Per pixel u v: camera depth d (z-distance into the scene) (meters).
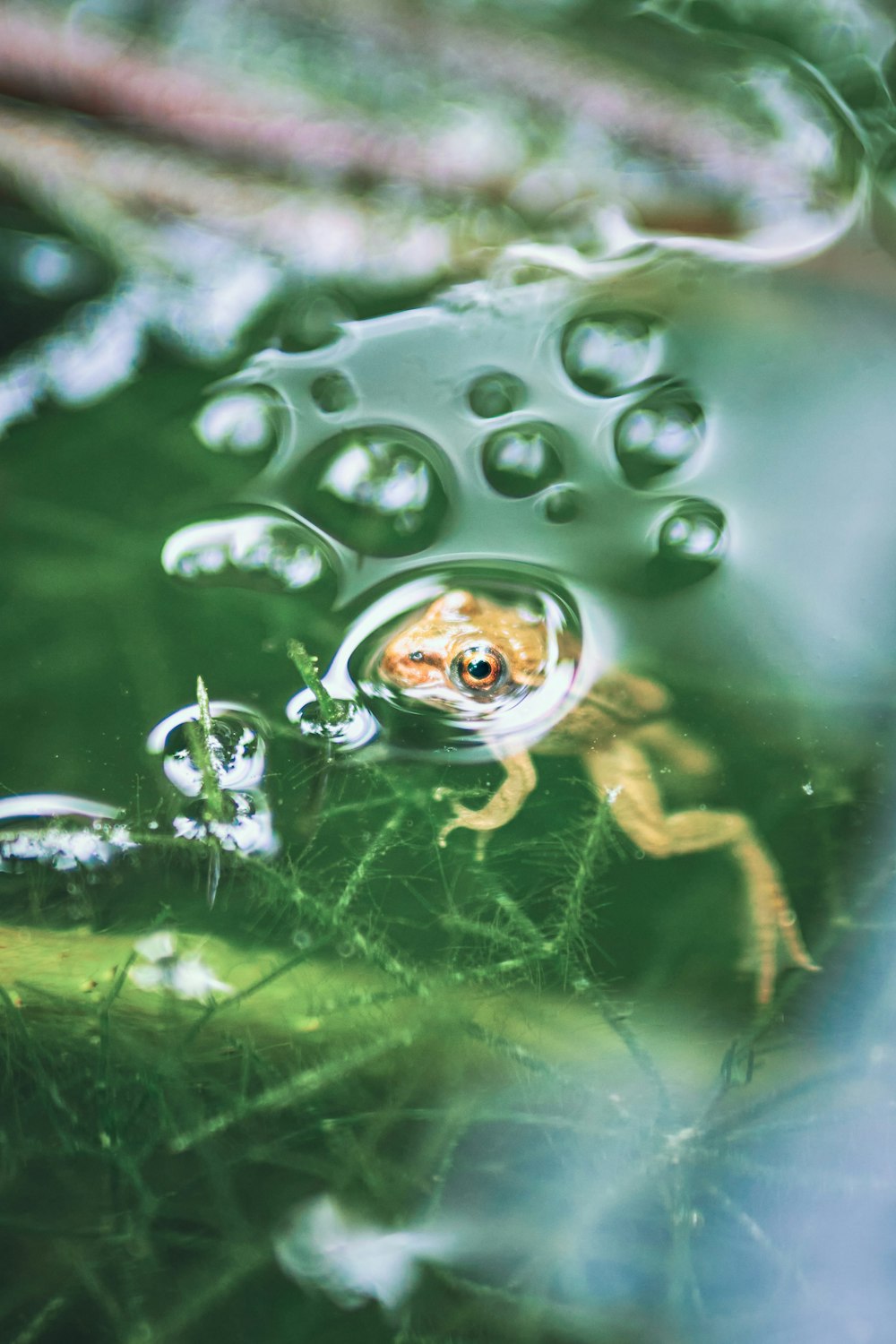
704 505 0.23
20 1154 0.20
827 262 0.25
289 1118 0.20
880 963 0.21
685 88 0.25
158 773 0.22
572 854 0.21
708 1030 0.21
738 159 0.25
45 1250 0.20
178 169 0.25
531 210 0.25
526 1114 0.20
